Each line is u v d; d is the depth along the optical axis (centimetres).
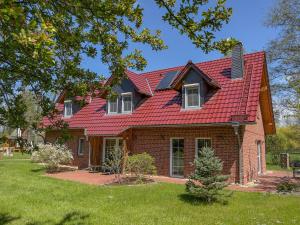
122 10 442
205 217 911
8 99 500
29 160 2975
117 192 1280
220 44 448
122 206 1039
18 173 1922
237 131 1536
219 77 1891
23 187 1380
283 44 2342
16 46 344
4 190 1302
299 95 1706
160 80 2252
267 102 2159
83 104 603
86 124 2270
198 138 1727
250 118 1505
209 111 1684
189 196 1202
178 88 1884
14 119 492
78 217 896
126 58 569
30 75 491
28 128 517
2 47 381
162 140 1861
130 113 2075
